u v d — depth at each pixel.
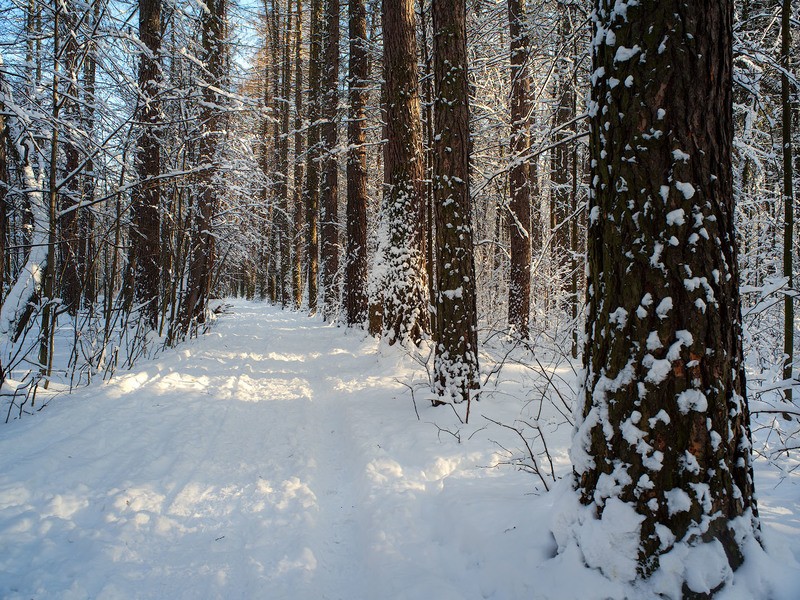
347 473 4.41
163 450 4.67
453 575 2.67
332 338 13.47
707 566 1.96
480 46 11.36
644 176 2.13
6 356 7.37
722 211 2.14
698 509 2.02
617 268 2.22
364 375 8.02
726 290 2.12
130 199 8.55
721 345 2.09
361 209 14.05
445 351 5.58
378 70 14.33
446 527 3.12
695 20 2.08
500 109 10.68
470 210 5.57
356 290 14.15
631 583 2.03
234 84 11.55
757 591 1.98
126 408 5.77
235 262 23.00
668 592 1.96
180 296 11.30
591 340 2.41
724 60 2.15
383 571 2.70
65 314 13.25
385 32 8.70
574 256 8.85
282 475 4.24
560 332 9.19
